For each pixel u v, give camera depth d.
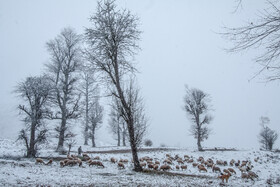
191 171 18.50
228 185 12.41
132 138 15.05
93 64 15.29
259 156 29.31
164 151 30.48
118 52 15.59
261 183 14.20
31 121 19.42
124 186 9.72
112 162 18.47
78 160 15.73
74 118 24.94
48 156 20.02
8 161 15.04
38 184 9.17
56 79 25.27
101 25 14.98
